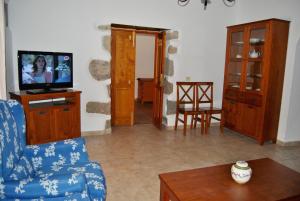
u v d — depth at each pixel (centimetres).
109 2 411
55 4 378
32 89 344
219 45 501
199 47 486
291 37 394
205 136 447
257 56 413
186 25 469
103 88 427
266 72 390
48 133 346
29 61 334
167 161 329
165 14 451
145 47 809
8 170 147
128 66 488
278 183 187
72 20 392
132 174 288
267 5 434
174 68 474
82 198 142
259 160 230
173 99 483
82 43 404
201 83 478
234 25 468
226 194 169
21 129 186
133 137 429
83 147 205
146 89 773
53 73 358
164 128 493
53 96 341
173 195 170
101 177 182
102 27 412
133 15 430
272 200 164
